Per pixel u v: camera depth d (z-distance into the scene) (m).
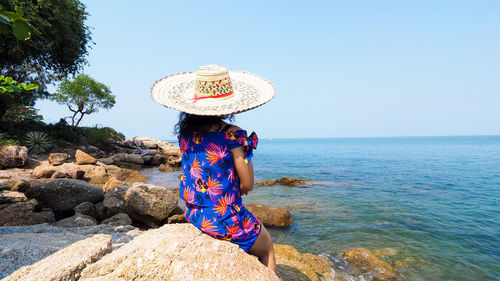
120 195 6.87
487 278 4.54
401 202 10.22
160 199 6.90
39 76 20.33
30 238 3.76
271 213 7.42
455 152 54.31
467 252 5.54
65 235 4.11
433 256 5.34
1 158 11.80
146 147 29.34
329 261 4.82
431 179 16.75
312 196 11.38
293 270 3.65
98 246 2.40
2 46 13.29
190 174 1.83
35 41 14.39
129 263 1.58
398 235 6.55
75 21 16.91
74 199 7.20
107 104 29.48
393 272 4.66
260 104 1.70
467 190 12.85
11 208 5.68
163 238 1.67
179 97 1.86
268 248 1.96
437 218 8.03
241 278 1.55
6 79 2.07
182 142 1.92
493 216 8.23
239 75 2.06
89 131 24.30
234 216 1.76
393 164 28.44
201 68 1.80
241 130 1.75
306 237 6.45
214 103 1.74
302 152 63.94
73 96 27.33
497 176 17.83
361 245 5.91
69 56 18.34
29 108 22.81
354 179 16.88
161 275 1.50
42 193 7.01
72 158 17.39
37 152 16.14
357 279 4.31
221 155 1.72
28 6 13.57
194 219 1.81
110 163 19.12
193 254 1.57
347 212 8.74
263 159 38.41
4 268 2.69
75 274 2.04
